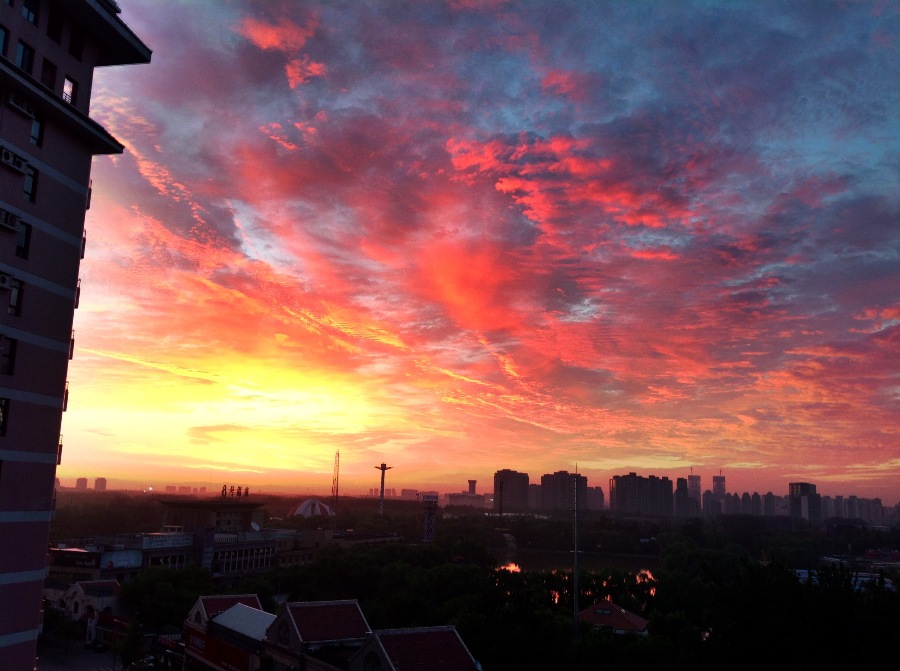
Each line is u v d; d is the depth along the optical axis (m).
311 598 118.06
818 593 50.97
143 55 51.66
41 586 43.84
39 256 44.59
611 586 121.38
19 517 42.50
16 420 42.62
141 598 104.56
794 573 55.75
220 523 183.12
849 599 50.12
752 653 50.50
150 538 135.00
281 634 63.34
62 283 46.31
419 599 100.12
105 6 47.97
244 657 68.25
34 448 43.78
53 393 45.34
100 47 50.38
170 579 108.62
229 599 82.62
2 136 42.09
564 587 118.94
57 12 46.34
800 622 49.22
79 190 48.00
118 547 129.25
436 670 49.22
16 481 42.44
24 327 43.41
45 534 44.34
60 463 45.94
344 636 61.97
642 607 113.88
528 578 120.38
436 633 52.25
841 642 48.03
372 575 131.75
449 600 104.75
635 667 69.69
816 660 46.16
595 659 71.06
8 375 42.28
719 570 173.00
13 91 42.75
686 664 69.75
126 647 81.12
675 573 126.88
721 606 55.09
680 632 79.62
